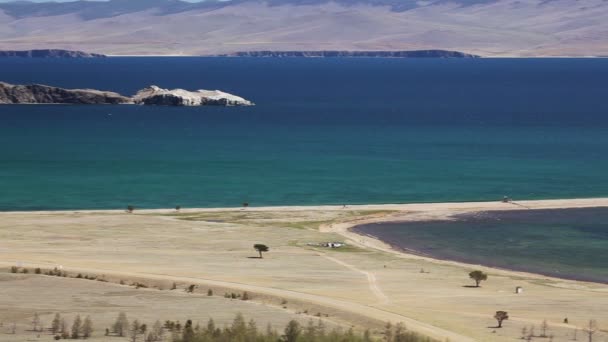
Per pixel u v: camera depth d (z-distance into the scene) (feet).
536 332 392.88
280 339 361.51
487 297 457.68
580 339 385.70
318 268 510.99
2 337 365.81
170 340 365.61
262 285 464.24
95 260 513.45
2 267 488.02
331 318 412.36
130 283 465.47
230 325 387.55
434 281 490.08
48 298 430.20
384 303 434.71
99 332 375.86
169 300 433.07
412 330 388.16
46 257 516.73
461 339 377.50
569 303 449.48
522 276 518.78
